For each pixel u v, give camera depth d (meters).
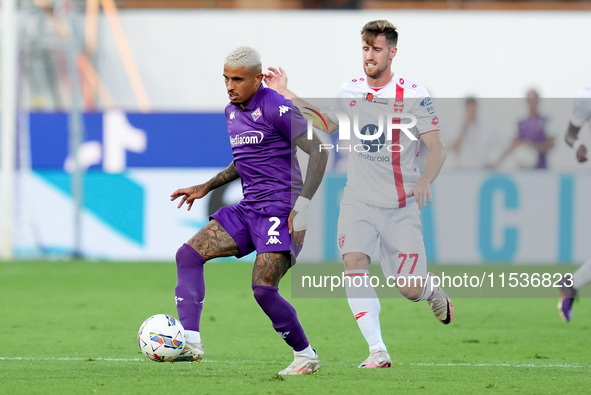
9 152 48.78
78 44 60.34
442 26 60.12
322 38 60.69
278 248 18.48
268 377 18.77
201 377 18.75
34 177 49.69
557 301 37.09
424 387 17.59
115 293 37.97
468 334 27.83
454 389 17.41
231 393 16.67
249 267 50.69
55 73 60.12
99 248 49.56
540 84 60.16
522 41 60.09
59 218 49.62
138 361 21.47
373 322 20.64
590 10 65.69
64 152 49.50
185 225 49.00
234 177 20.08
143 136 48.88
